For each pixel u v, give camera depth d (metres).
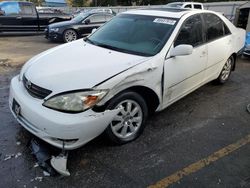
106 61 3.23
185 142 3.45
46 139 2.78
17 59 7.91
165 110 4.35
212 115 4.25
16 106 3.04
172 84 3.71
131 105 3.23
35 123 2.79
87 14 12.58
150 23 4.01
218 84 5.60
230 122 4.04
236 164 3.05
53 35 11.82
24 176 2.72
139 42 3.73
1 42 11.54
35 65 3.30
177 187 2.67
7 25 13.12
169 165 2.99
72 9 32.09
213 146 3.39
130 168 2.91
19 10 13.33
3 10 12.98
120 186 2.65
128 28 4.07
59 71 3.02
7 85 5.38
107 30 4.23
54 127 2.65
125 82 3.00
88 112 2.73
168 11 4.28
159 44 3.63
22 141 3.32
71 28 11.91
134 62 3.24
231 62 5.59
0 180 2.66
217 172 2.91
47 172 2.77
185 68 3.88
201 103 4.70
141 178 2.77
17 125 3.69
